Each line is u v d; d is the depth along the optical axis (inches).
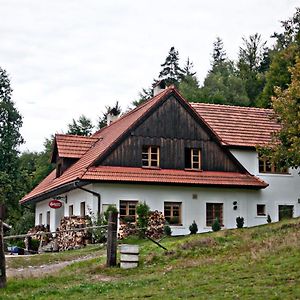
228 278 600.7
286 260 649.0
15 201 2364.7
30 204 2010.3
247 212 1462.8
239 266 658.2
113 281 666.2
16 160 2504.9
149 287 601.9
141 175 1366.9
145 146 1414.9
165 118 1446.9
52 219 1619.1
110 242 766.5
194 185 1397.6
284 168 1341.0
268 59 3284.9
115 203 1344.7
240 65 3341.5
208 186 1413.6
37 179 2610.7
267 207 1487.5
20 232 2098.9
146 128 1423.5
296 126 1229.1
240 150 1505.9
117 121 1733.5
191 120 1471.5
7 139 2487.7
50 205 1450.5
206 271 658.2
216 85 3088.1
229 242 864.3
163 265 756.0
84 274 735.1
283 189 1513.3
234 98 2965.1
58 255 996.6
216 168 1472.7
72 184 1362.0
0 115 2514.8
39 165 2822.3
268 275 592.7
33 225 2108.8
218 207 1439.5
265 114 1660.9
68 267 811.4
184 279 626.5
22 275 733.3
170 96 1457.9
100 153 1369.3
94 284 646.5
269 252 711.7
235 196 1455.5
